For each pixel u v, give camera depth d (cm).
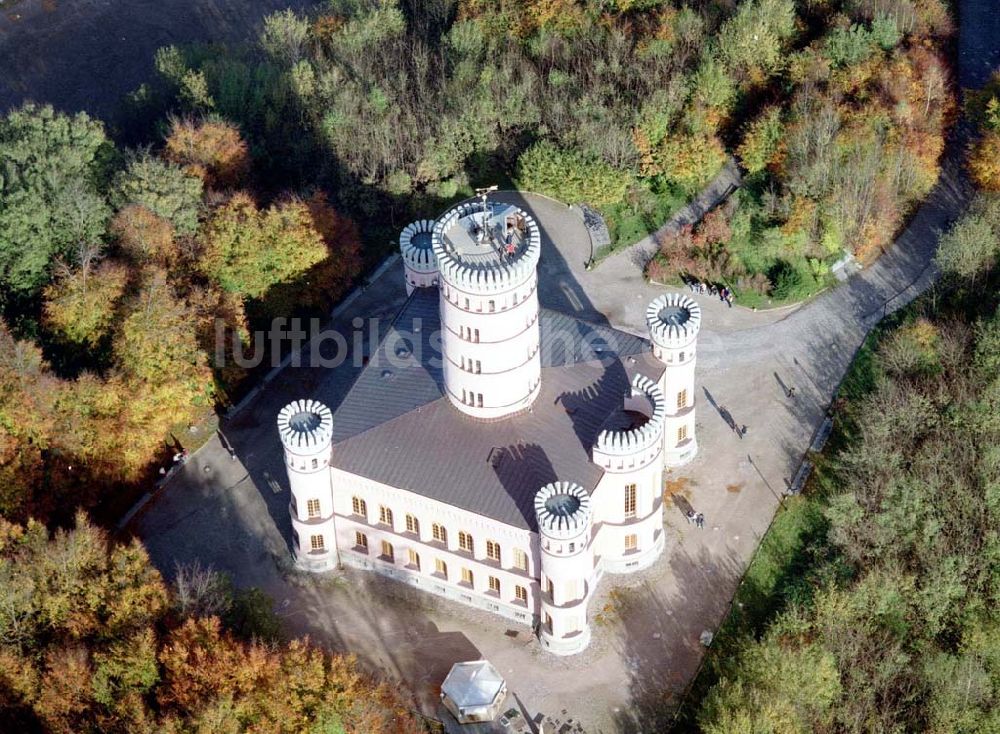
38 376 16500
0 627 14438
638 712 15000
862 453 17075
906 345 18488
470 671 14975
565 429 15562
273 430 18188
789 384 18638
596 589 16125
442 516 15250
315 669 13862
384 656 15550
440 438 15562
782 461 17600
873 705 15062
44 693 13850
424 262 17125
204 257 18438
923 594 15912
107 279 17775
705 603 16038
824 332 19362
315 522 16012
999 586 16000
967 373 18288
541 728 14838
